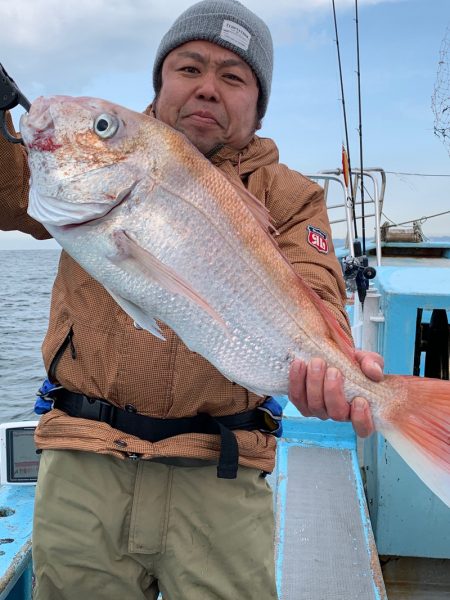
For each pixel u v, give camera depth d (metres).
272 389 1.70
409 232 7.36
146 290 1.59
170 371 1.86
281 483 3.13
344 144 4.59
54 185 1.58
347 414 1.65
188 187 1.62
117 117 1.58
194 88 1.97
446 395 1.65
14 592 2.35
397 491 2.91
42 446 1.95
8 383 9.23
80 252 1.60
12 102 1.61
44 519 1.94
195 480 1.94
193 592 1.93
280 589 2.42
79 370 1.93
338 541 2.70
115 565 1.92
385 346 2.92
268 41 2.17
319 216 2.17
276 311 1.69
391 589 3.03
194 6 2.06
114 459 1.94
